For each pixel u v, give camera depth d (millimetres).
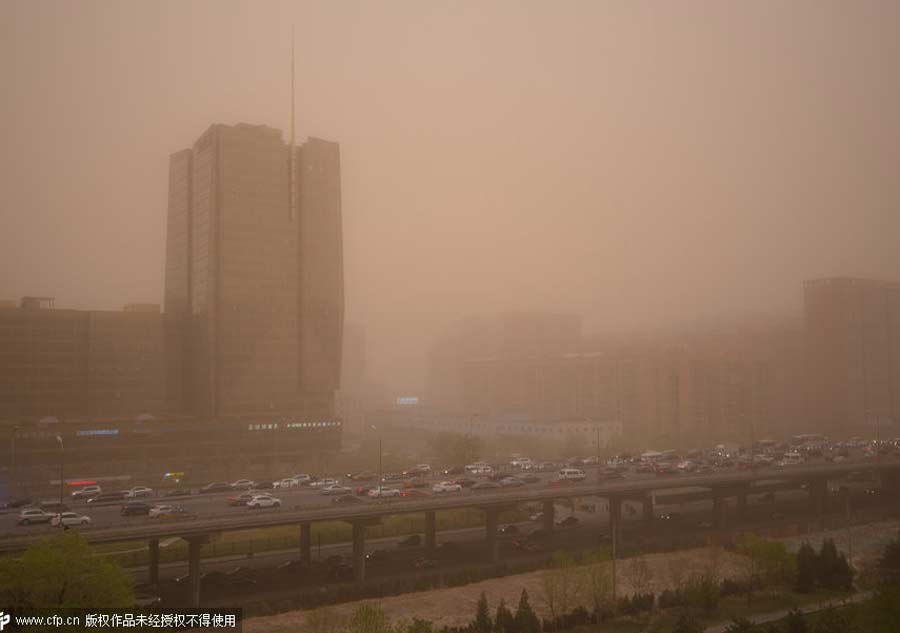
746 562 143000
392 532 167125
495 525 144375
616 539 161750
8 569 83062
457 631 101438
